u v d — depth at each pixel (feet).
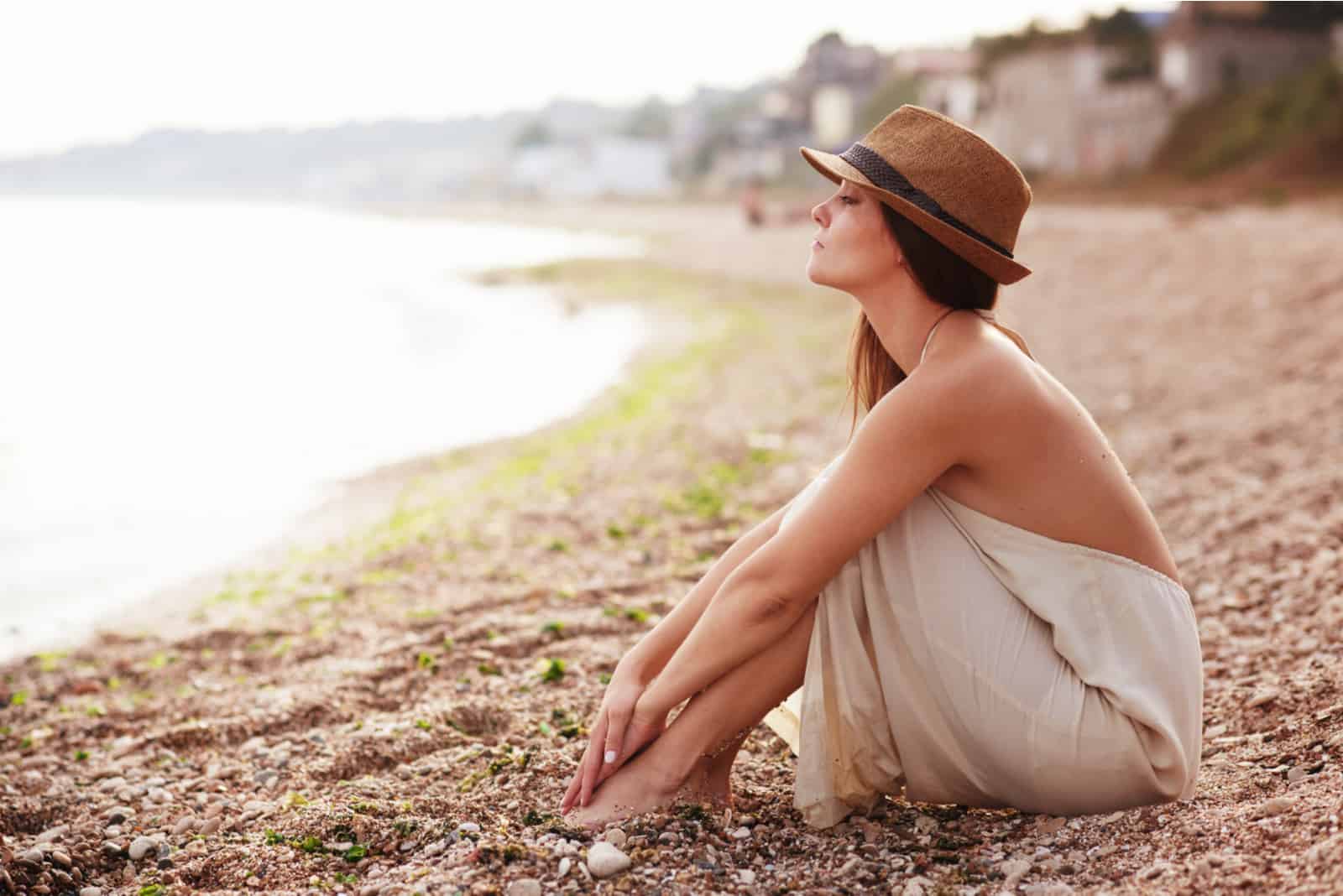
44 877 8.92
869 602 8.09
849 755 8.36
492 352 62.44
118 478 32.91
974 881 7.69
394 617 16.69
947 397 7.67
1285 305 40.34
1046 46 168.04
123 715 13.35
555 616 15.60
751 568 8.05
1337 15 153.48
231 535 26.09
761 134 315.37
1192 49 150.20
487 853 8.24
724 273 102.63
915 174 7.89
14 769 11.85
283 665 14.99
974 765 8.21
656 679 8.89
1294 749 9.39
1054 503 7.79
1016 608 7.91
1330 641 12.23
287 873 8.69
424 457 34.30
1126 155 156.76
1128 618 7.88
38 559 24.38
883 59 295.69
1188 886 7.02
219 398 49.32
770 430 32.14
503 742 11.08
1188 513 19.44
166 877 8.89
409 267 152.46
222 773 11.19
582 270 119.96
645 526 21.72
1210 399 29.63
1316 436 23.53
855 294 8.41
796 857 8.27
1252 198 105.91
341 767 11.02
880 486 7.79
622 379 48.44
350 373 56.39
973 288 8.05
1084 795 8.10
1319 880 6.59
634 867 8.02
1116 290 54.24
